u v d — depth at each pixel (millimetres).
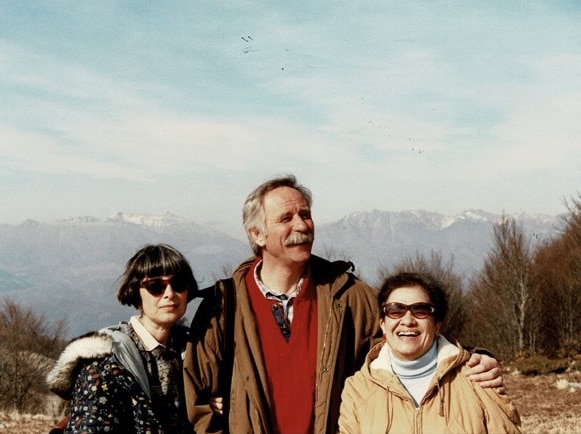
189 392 4684
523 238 45688
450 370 4371
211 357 4910
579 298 43250
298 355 4980
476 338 48000
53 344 43781
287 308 5086
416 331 4324
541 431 16172
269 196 5062
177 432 4531
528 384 29266
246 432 4789
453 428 4152
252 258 5438
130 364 4355
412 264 40656
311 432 4863
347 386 4582
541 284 45125
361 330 5059
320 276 5246
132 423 4328
